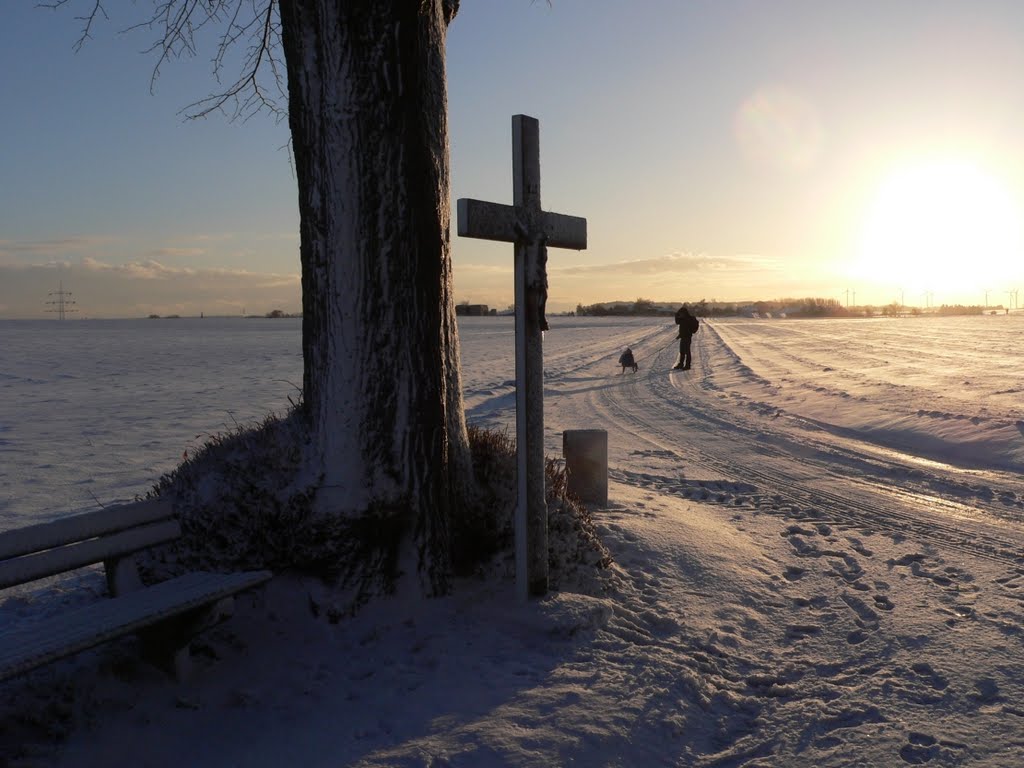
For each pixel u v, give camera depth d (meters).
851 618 4.96
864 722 3.67
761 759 3.35
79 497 8.79
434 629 4.45
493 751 3.24
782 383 21.44
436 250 4.79
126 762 3.32
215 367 33.88
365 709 3.67
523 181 4.45
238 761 3.31
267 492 4.63
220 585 3.90
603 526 6.67
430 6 4.79
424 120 4.73
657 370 28.50
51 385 24.91
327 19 4.50
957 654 4.39
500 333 77.94
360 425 4.58
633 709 3.62
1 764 3.22
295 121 4.69
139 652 4.07
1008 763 3.29
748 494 8.94
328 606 4.46
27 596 5.62
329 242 4.59
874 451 11.63
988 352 33.88
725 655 4.40
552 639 4.35
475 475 5.56
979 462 10.54
